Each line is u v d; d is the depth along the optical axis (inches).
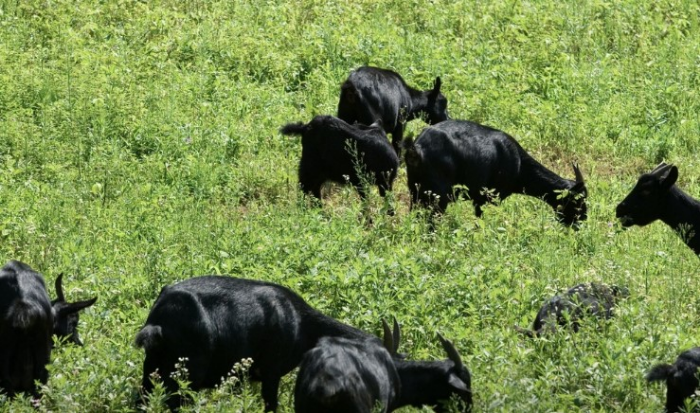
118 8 1862.7
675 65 1899.6
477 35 1934.1
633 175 1595.7
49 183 1387.8
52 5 1829.5
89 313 1015.6
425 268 1137.4
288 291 904.3
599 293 1054.4
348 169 1378.0
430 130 1348.4
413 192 1354.6
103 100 1563.7
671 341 964.0
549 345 952.3
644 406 876.0
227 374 876.6
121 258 1167.0
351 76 1525.6
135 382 885.8
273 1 1979.6
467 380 850.1
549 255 1235.2
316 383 782.5
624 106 1764.3
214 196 1406.3
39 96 1584.6
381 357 825.5
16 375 892.6
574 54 1948.8
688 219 1242.6
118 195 1355.8
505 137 1386.6
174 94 1628.9
